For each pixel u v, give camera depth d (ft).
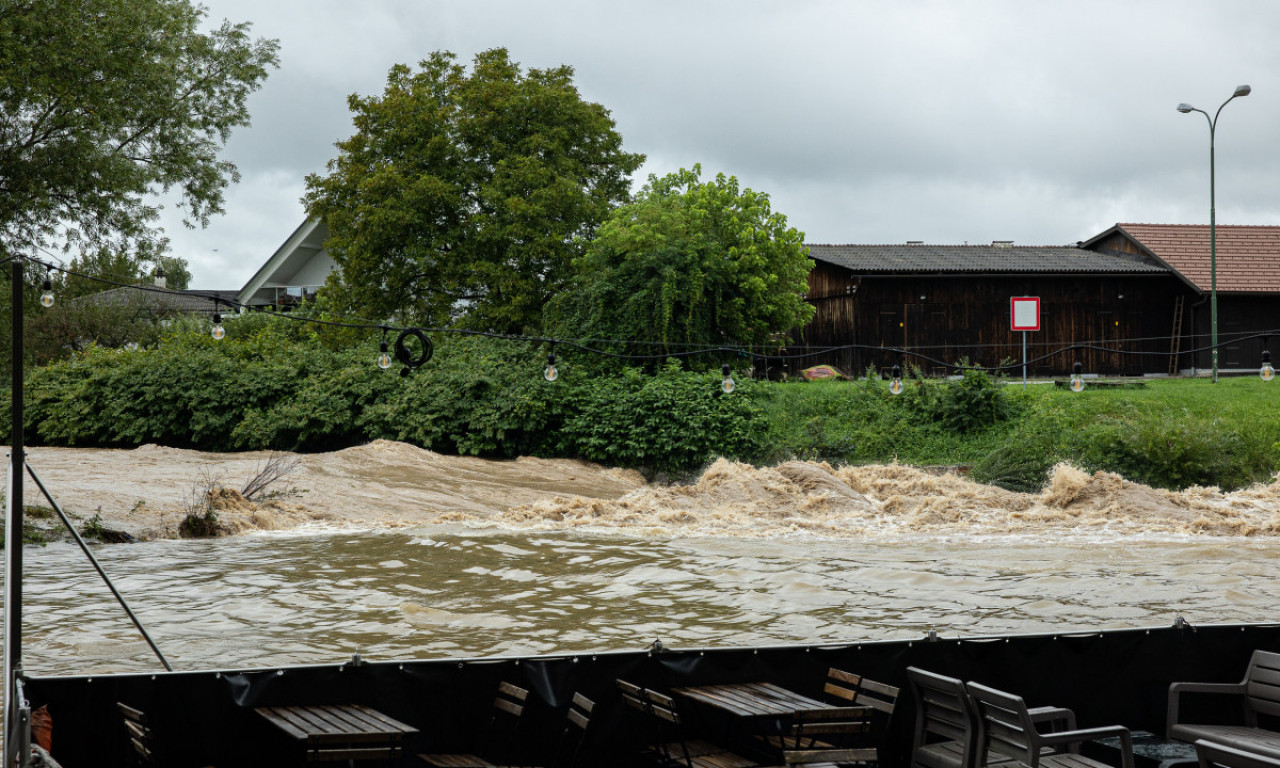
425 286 126.82
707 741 20.66
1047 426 91.40
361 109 127.75
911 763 20.21
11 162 108.06
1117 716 21.76
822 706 18.66
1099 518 69.51
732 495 76.43
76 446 114.93
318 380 109.40
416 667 19.06
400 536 61.11
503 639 34.42
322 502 74.49
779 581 45.65
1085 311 133.69
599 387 102.06
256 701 18.17
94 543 57.16
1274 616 37.99
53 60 104.12
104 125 111.96
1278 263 135.33
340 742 16.58
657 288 105.91
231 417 108.68
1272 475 83.82
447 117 123.75
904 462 91.35
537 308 122.72
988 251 144.25
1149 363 134.82
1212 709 21.90
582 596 42.32
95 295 165.89
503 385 103.09
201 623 36.83
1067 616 38.14
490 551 54.75
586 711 19.56
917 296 130.52
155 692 17.63
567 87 129.18
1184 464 83.97
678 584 44.98
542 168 120.26
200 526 61.41
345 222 125.18
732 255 112.57
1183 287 134.10
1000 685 21.38
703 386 98.89
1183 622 22.26
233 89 125.29
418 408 101.96
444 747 19.15
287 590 43.45
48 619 37.40
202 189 122.01
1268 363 49.55
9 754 15.34
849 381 111.34
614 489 88.22
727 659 20.61
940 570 48.80
